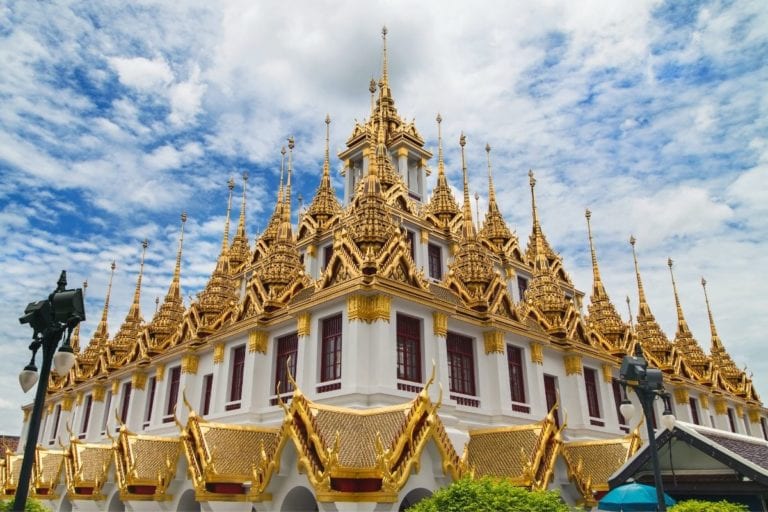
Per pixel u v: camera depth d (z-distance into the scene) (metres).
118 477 25.08
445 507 14.10
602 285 42.19
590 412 33.19
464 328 27.61
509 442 22.78
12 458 37.62
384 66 46.06
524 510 13.73
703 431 21.08
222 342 30.72
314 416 18.45
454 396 25.83
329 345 24.97
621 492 18.16
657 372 16.81
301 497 19.16
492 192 45.75
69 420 46.78
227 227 39.03
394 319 24.05
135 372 37.62
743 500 19.38
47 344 12.66
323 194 38.75
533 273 40.06
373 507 16.55
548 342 30.83
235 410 27.88
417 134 43.81
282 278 30.72
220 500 21.02
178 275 42.28
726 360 57.41
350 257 25.48
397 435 17.92
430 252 36.72
